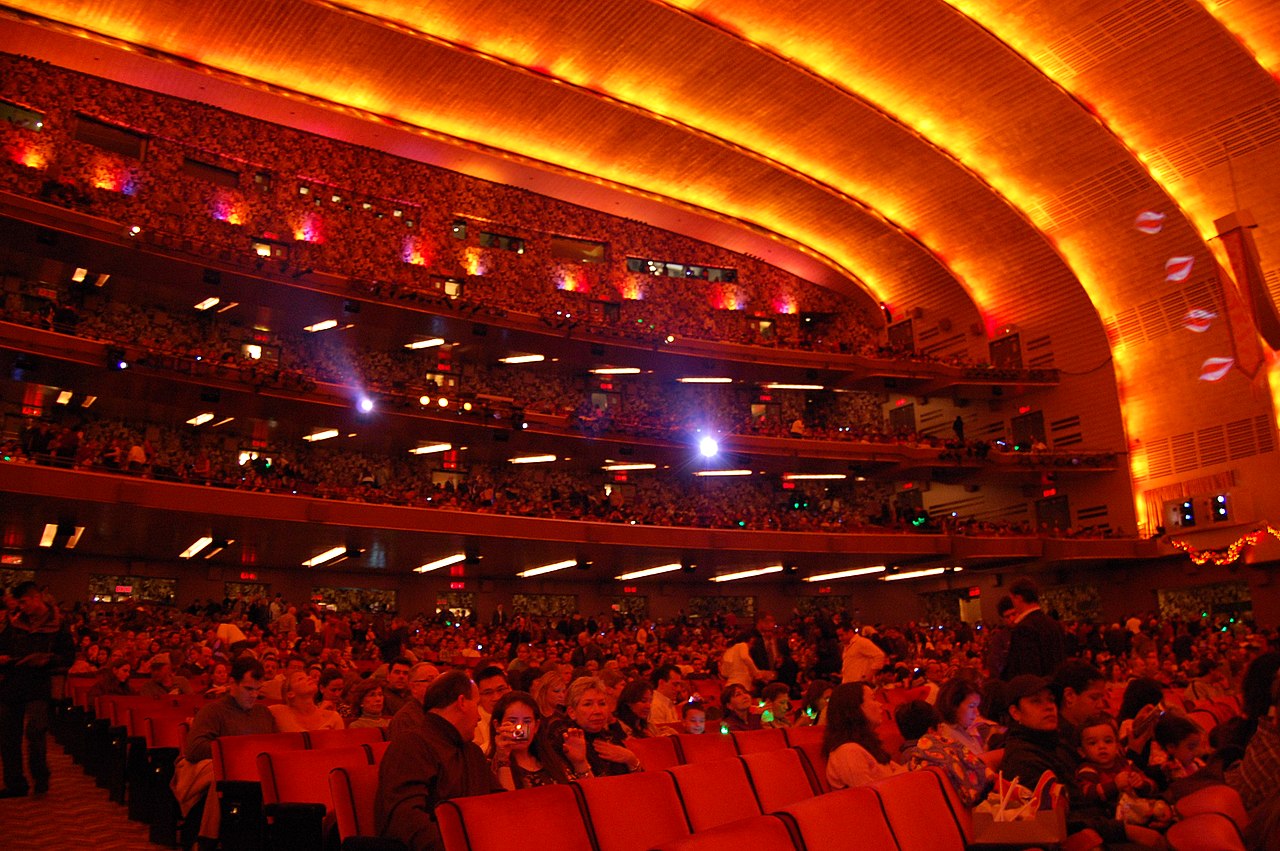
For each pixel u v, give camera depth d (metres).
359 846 4.60
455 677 5.14
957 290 39.09
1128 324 35.19
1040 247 35.84
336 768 5.11
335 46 29.52
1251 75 29.06
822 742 5.80
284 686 7.95
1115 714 10.36
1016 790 4.59
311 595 30.36
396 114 32.25
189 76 29.03
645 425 32.44
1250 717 6.00
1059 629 7.22
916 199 36.88
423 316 29.89
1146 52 29.70
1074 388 36.50
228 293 27.61
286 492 24.73
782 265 40.53
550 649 18.59
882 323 41.72
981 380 36.94
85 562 26.72
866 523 33.25
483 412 29.45
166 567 28.11
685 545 29.56
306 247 30.91
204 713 7.18
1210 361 33.03
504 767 5.56
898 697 11.41
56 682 13.58
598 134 34.12
